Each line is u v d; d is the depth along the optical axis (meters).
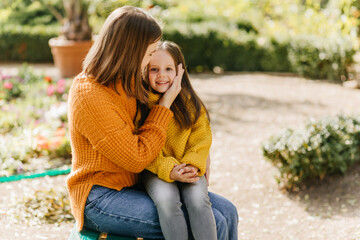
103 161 1.92
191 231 1.94
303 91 8.89
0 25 15.29
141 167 1.93
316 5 11.80
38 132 4.95
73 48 9.52
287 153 4.04
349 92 8.73
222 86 9.46
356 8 9.20
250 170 4.61
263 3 14.15
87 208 1.94
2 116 5.59
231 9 14.78
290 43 10.93
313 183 4.15
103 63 1.88
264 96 8.41
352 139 4.25
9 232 2.96
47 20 17.78
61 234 2.98
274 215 3.67
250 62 11.73
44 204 3.34
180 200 2.06
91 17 12.04
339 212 3.64
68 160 4.58
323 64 10.16
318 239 3.16
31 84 7.61
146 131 2.00
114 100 1.92
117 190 1.97
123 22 1.86
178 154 2.18
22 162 4.43
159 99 2.18
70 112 1.91
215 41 11.86
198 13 14.91
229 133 6.03
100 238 2.08
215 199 2.10
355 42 9.40
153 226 1.92
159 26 1.96
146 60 1.97
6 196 3.57
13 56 13.84
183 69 2.23
